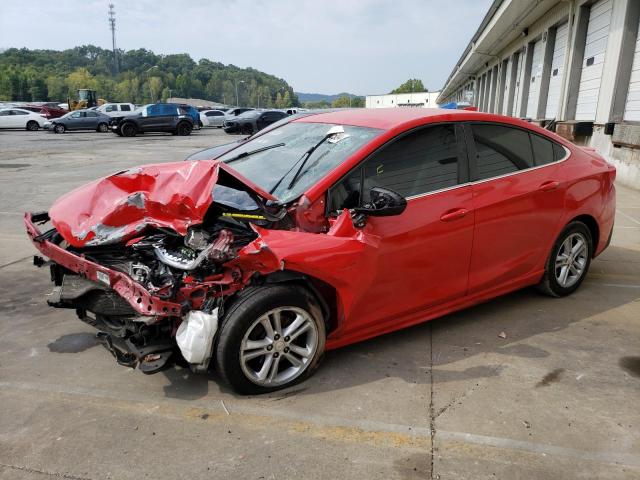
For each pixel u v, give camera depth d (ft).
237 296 9.93
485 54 103.45
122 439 8.96
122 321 10.85
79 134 102.47
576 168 14.74
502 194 12.87
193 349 9.29
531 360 11.75
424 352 12.09
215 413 9.72
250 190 11.20
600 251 16.17
